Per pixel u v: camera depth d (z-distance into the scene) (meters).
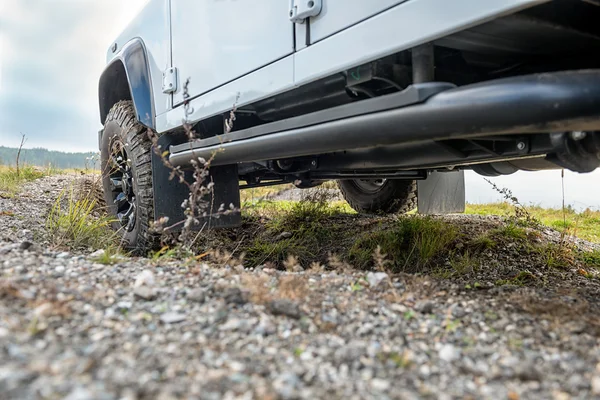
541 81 1.44
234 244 4.21
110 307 1.60
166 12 3.25
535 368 1.28
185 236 2.56
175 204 3.27
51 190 5.64
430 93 1.67
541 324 1.68
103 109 4.35
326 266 3.55
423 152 2.79
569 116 1.41
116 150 3.82
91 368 1.15
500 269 3.09
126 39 3.94
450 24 1.54
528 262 3.25
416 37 1.64
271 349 1.38
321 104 2.63
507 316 1.77
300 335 1.50
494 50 1.93
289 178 4.30
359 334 1.55
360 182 5.27
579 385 1.22
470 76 2.26
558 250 3.43
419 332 1.59
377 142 1.86
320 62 2.03
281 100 2.74
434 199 4.80
